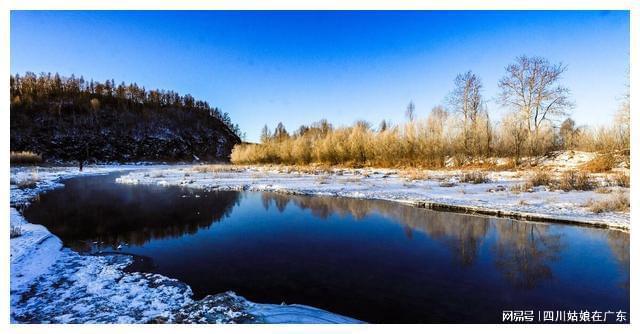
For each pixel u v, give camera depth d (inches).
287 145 1604.3
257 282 246.2
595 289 232.7
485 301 215.0
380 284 241.6
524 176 773.3
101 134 2701.8
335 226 412.5
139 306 201.0
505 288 233.8
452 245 331.9
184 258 300.4
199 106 4384.8
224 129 4114.2
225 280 250.1
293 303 212.8
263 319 177.9
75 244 343.0
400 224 415.5
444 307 208.1
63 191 732.7
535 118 1174.3
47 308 196.4
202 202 583.8
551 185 609.0
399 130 1226.6
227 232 387.5
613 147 868.0
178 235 377.7
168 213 493.0
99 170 1567.4
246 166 1609.3
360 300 216.8
